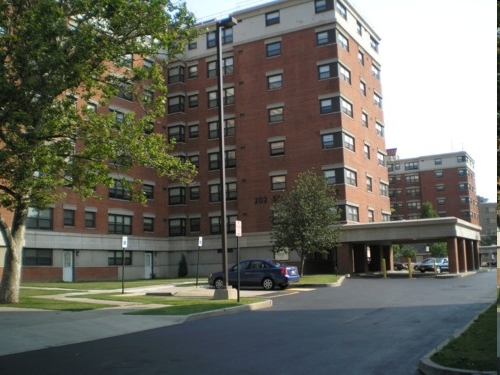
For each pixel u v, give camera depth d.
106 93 18.44
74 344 11.12
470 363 7.42
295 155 44.19
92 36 15.51
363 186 46.12
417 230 38.69
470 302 17.64
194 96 50.72
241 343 10.52
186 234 49.19
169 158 18.84
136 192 19.44
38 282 35.47
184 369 8.24
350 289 24.91
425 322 12.95
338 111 43.06
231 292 20.06
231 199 47.25
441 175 108.12
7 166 15.06
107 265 42.56
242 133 46.84
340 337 10.96
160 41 18.50
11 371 8.41
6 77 13.84
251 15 47.88
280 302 19.39
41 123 16.27
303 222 33.03
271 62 46.34
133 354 9.66
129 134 18.17
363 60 49.84
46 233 37.62
